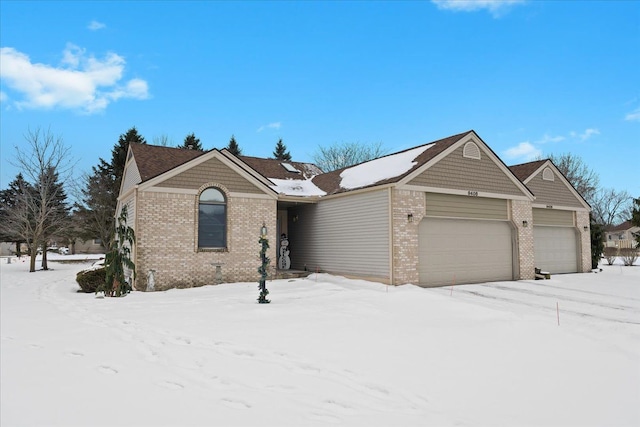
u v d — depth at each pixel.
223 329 8.36
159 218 15.25
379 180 16.30
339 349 6.89
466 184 16.98
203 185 16.16
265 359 6.48
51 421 4.27
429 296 12.02
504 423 4.29
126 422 4.25
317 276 17.78
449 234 16.69
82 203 37.69
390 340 7.48
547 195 22.02
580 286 16.69
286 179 22.11
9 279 22.34
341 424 4.23
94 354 6.90
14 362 6.45
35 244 27.67
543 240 21.89
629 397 4.99
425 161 15.85
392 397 4.98
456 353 6.73
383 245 15.31
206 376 5.76
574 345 7.29
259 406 4.71
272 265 17.42
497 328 8.46
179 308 10.98
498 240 18.31
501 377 5.64
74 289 17.31
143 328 8.71
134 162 18.12
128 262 14.33
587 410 4.61
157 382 5.53
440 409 4.63
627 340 7.80
